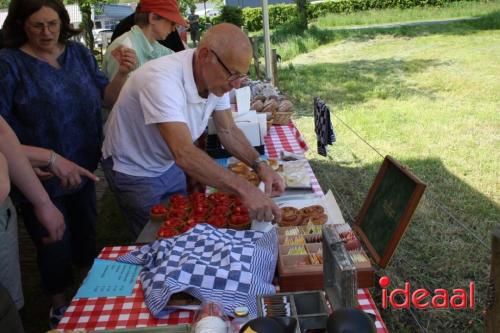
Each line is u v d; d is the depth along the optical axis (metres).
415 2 18.91
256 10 20.09
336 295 1.12
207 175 1.64
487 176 4.45
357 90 8.47
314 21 19.28
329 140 3.18
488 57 10.51
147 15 2.76
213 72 1.66
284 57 12.60
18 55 2.08
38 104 2.11
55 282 2.39
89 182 2.56
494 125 6.01
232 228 1.74
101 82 2.43
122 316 1.37
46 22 2.02
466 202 3.92
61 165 1.80
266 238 1.58
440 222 3.60
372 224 1.61
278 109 3.34
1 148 1.53
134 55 2.37
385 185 1.62
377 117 6.67
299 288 1.41
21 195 2.16
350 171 4.76
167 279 1.37
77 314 1.38
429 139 5.60
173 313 1.37
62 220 1.71
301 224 1.76
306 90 8.63
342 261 1.06
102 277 1.54
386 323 2.54
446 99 7.48
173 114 1.72
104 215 4.16
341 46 13.80
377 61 11.21
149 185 2.17
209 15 25.16
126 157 2.14
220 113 2.11
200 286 1.35
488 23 14.86
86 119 2.29
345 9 19.72
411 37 14.12
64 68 2.21
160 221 1.87
